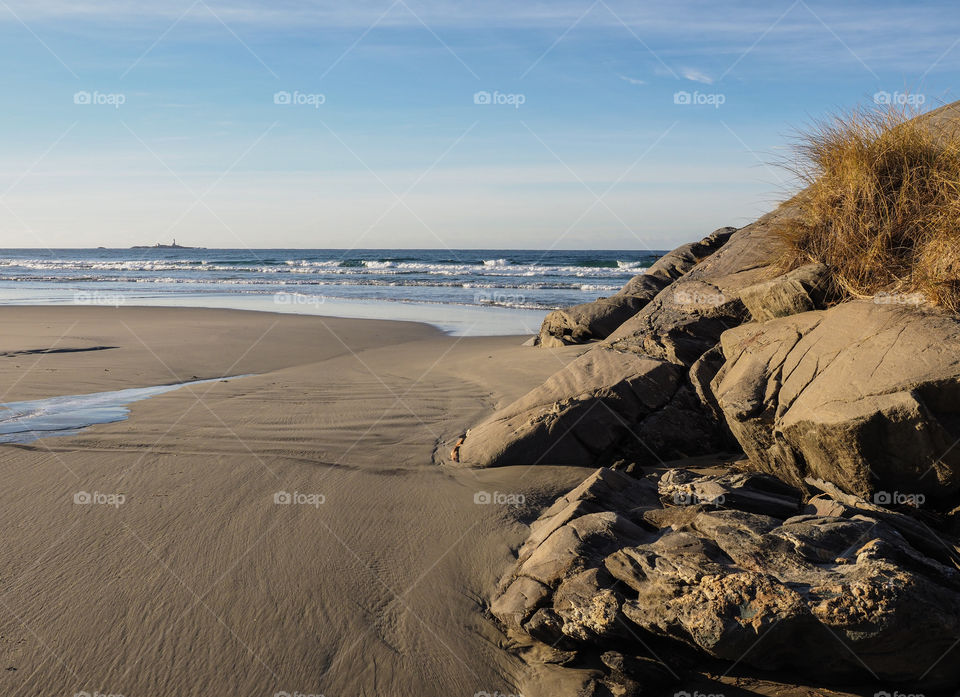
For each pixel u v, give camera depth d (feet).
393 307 77.82
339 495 16.15
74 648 10.67
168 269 177.88
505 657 10.79
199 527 14.46
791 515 12.98
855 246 16.80
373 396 26.63
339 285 114.52
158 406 25.26
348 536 14.08
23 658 10.43
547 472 17.57
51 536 14.03
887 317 14.38
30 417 23.57
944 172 16.06
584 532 12.25
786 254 19.71
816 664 9.82
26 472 17.69
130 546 13.62
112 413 24.20
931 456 12.50
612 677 10.09
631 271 146.41
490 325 59.11
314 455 19.16
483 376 30.07
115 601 11.80
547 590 11.39
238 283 120.37
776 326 17.12
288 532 14.24
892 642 9.29
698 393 18.84
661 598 10.36
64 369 33.83
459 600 12.06
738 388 15.85
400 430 21.52
